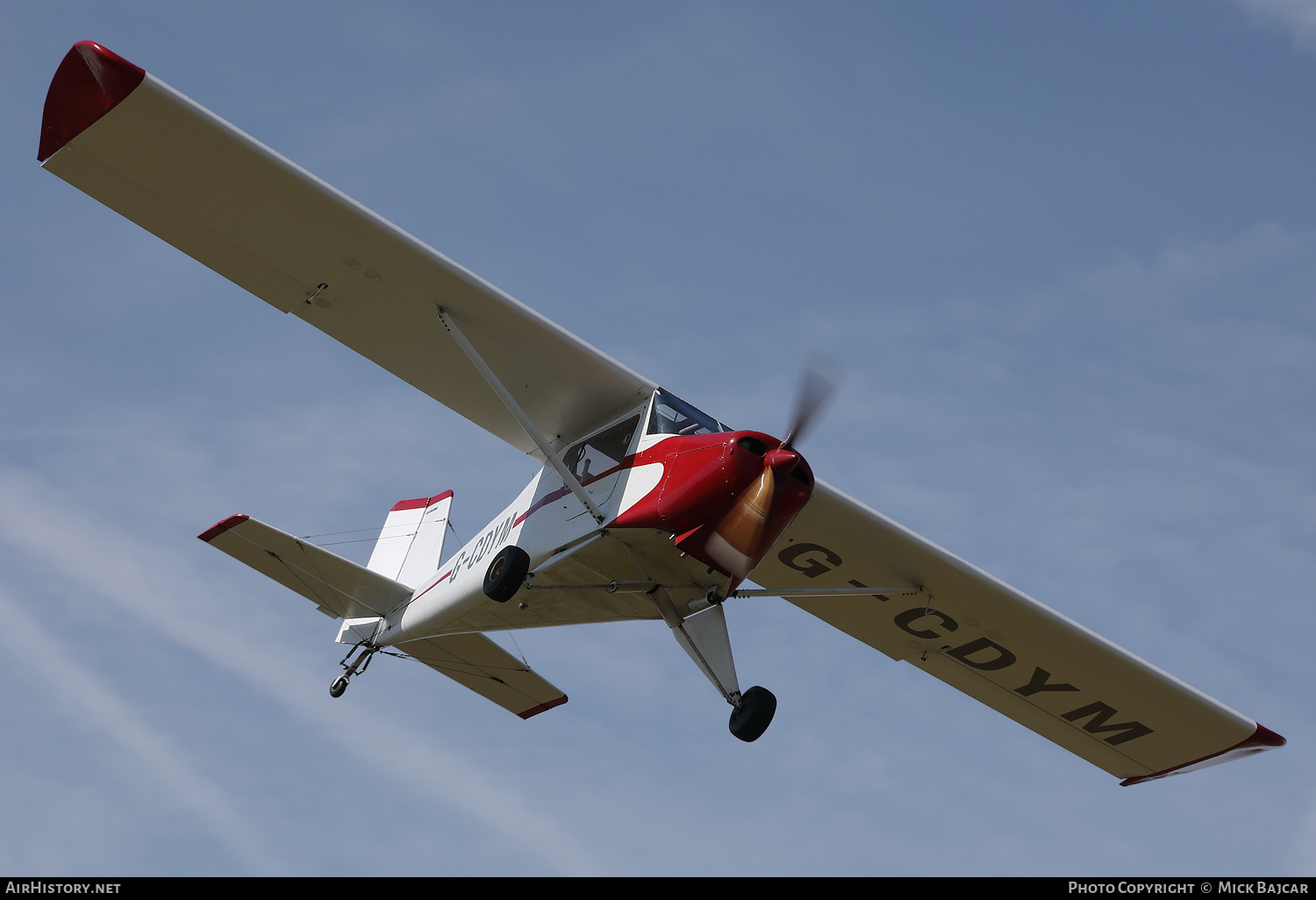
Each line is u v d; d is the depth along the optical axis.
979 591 19.52
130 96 14.63
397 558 25.94
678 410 16.84
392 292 16.64
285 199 15.63
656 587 16.66
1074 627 19.64
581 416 18.02
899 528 18.67
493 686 23.23
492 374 16.42
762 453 14.95
